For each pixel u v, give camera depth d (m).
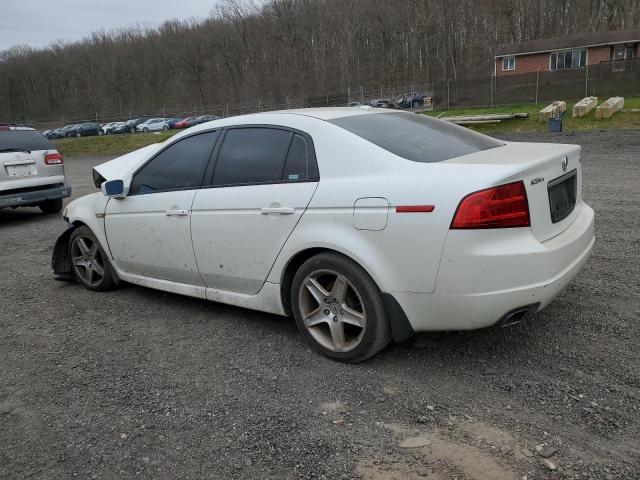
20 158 9.35
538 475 2.39
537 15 67.38
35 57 101.44
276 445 2.72
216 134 4.16
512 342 3.62
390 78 76.56
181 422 2.98
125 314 4.66
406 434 2.74
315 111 3.95
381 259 3.17
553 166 3.28
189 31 94.62
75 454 2.76
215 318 4.42
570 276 3.24
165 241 4.36
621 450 2.52
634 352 3.39
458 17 73.38
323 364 3.52
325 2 81.56
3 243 7.96
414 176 3.11
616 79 26.14
